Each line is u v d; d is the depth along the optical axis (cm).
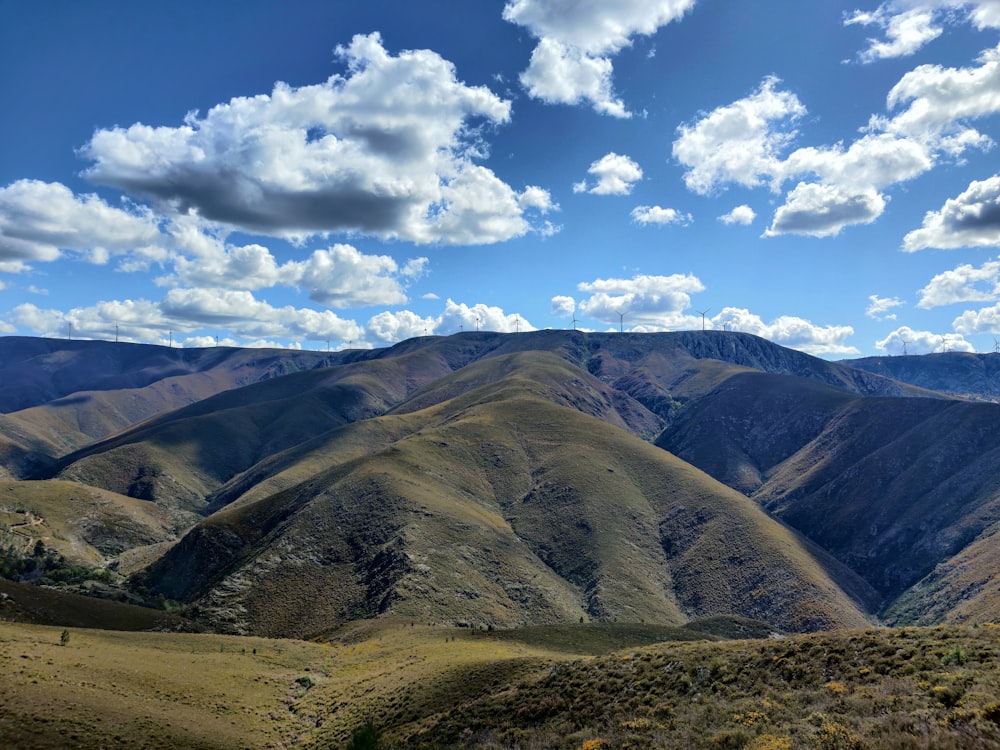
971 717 1750
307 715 4600
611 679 3272
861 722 1919
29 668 3938
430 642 6725
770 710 2286
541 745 2627
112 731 3356
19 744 2950
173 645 6388
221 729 3962
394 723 3803
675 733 2295
